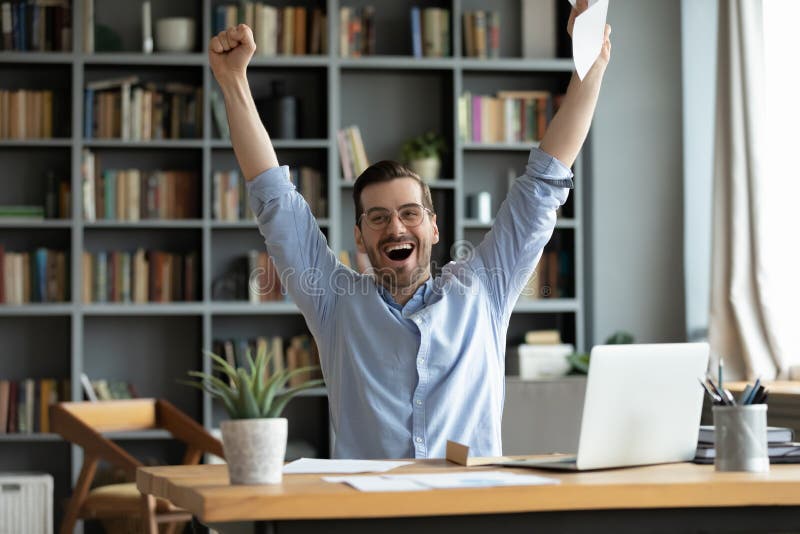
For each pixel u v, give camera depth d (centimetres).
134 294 521
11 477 483
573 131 232
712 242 504
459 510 148
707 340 518
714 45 544
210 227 523
